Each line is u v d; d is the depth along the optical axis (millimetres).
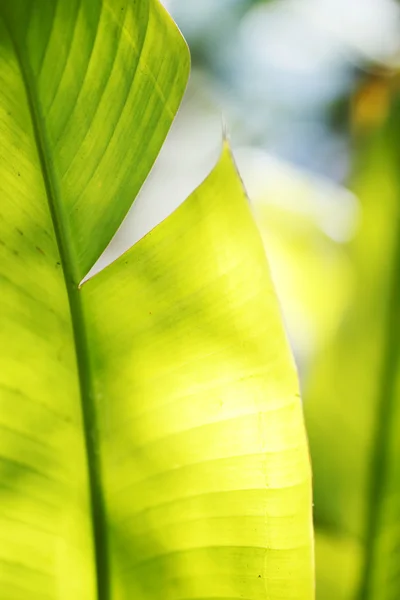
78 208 924
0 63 904
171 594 954
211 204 923
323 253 1737
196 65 2412
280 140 2424
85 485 938
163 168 2484
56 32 902
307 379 1344
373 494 1246
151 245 934
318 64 2295
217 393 937
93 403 935
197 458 943
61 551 937
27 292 916
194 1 2324
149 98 914
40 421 924
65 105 912
